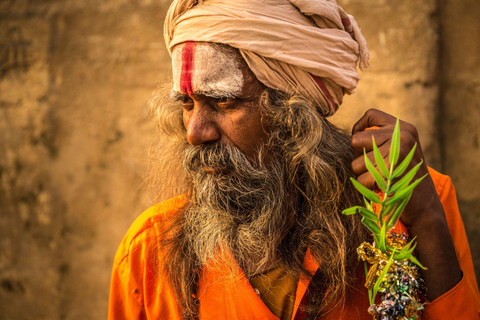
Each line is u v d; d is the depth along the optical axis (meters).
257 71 0.99
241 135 1.02
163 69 2.34
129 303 1.15
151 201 1.38
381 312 0.87
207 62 0.97
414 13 2.17
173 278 1.10
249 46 0.96
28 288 2.48
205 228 1.07
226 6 0.97
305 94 1.04
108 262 2.42
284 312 1.02
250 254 1.07
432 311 0.93
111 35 2.38
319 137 1.03
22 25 2.44
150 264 1.15
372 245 0.95
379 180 0.77
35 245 2.47
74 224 2.44
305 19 1.01
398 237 0.94
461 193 2.24
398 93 2.18
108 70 2.39
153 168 1.33
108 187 2.40
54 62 2.43
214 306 1.05
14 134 2.46
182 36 1.00
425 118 2.18
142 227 1.19
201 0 1.00
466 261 1.11
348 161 1.09
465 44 2.21
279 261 1.05
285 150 1.06
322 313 1.00
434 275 0.92
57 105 2.43
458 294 0.92
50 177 2.45
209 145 1.04
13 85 2.46
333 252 1.02
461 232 1.13
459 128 2.23
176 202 1.23
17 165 2.47
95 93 2.40
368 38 2.20
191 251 1.11
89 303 2.44
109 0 2.38
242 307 1.02
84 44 2.40
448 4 2.23
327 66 1.01
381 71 2.19
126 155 2.38
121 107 2.38
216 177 1.04
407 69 2.18
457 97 2.23
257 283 1.05
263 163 1.05
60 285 2.46
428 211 0.91
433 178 1.15
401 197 0.76
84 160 2.42
